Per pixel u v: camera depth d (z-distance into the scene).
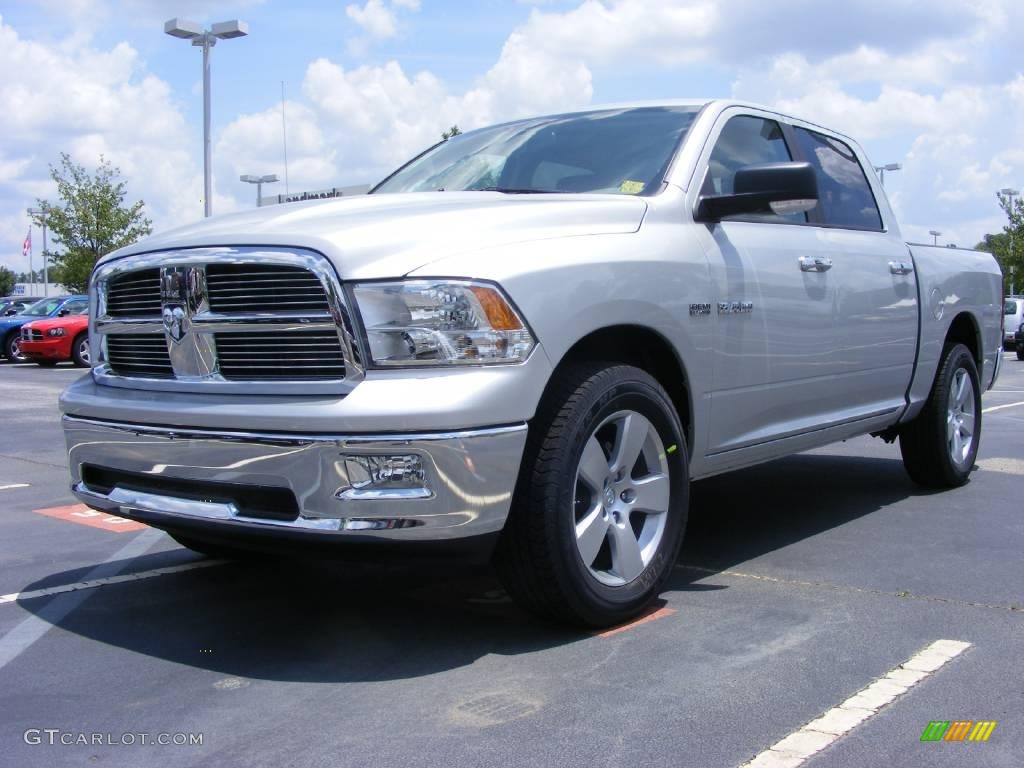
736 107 4.79
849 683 3.13
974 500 6.02
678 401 4.13
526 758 2.66
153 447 3.49
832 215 5.27
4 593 4.32
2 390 15.69
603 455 3.61
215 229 3.63
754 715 2.90
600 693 3.07
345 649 3.53
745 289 4.30
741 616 3.80
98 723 2.95
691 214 4.19
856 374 5.17
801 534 5.18
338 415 3.09
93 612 4.03
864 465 7.35
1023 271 43.84
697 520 5.54
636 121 4.71
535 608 3.53
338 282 3.18
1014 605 3.92
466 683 3.18
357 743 2.77
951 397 6.25
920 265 5.83
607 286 3.60
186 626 3.83
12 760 2.71
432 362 3.17
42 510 6.17
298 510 3.19
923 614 3.81
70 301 24.97
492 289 3.23
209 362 3.46
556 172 4.53
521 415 3.25
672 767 2.60
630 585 3.71
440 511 3.12
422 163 5.26
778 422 4.68
